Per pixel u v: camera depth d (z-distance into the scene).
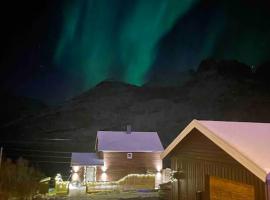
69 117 95.44
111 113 96.31
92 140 74.38
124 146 32.66
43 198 21.50
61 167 42.31
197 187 9.91
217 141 8.03
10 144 63.38
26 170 22.56
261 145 7.46
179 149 11.45
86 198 21.73
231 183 8.80
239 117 84.31
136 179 28.80
